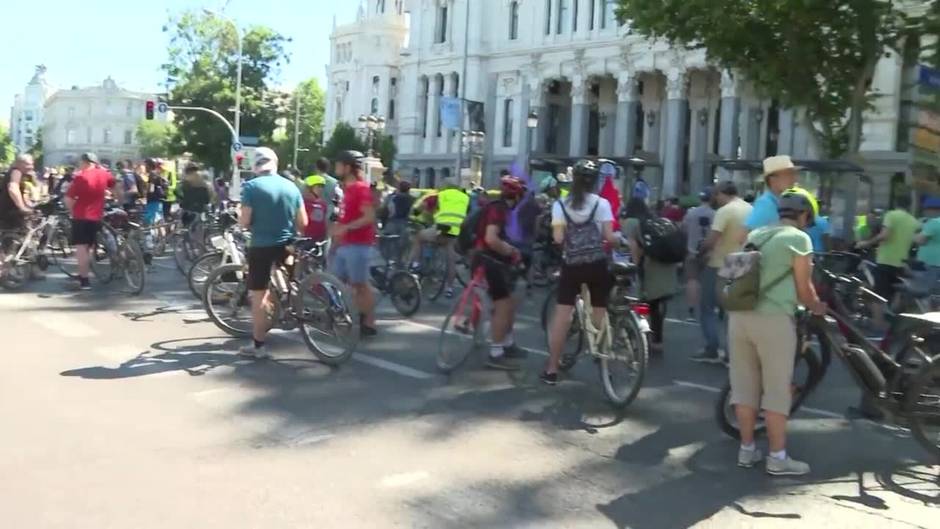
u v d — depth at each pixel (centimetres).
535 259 1712
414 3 6119
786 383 589
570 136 5366
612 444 655
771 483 581
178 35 6022
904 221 1217
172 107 4600
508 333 895
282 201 868
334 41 8444
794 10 1758
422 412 721
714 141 4738
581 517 514
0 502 503
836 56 1898
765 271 583
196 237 1577
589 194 767
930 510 541
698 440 671
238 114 5247
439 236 1420
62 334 981
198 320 1094
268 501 519
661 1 1886
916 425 625
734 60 1948
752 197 1820
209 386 774
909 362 639
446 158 5844
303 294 880
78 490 524
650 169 4716
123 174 1864
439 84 5975
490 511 518
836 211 1948
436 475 575
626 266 752
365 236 1018
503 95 5522
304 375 831
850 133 1941
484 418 710
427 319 1212
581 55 5009
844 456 647
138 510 498
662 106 4991
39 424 645
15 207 1309
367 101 7981
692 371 937
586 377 864
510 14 5497
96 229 1330
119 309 1164
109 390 747
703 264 972
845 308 729
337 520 495
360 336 1040
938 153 2478
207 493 528
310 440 636
